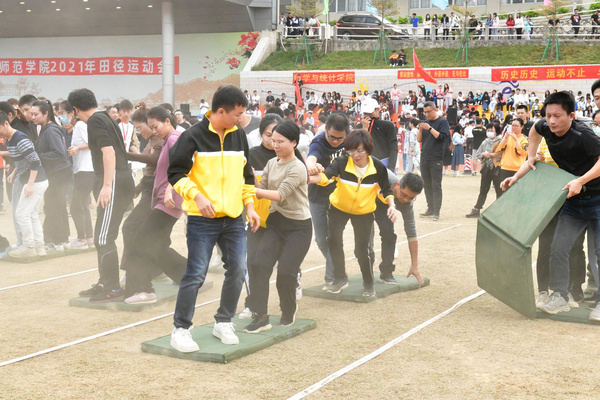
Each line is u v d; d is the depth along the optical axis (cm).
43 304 584
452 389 378
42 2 3625
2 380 391
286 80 3638
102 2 3634
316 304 587
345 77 3569
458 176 2141
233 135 438
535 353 445
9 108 838
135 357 437
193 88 4003
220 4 3706
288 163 491
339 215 582
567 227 539
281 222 498
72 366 418
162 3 3591
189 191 413
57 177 827
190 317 441
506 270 539
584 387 381
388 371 409
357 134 544
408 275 632
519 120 1066
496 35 3762
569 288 585
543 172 553
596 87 562
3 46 4241
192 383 387
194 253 433
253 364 423
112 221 579
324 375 402
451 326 513
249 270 523
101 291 591
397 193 595
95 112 591
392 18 4616
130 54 4097
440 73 3481
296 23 4122
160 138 573
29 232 786
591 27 3716
